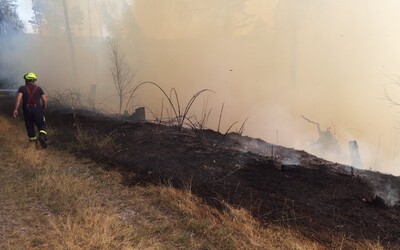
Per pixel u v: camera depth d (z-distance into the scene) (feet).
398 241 11.64
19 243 10.81
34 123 23.47
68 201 14.37
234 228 12.39
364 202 14.51
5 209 13.32
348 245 11.42
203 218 13.17
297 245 11.16
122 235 11.60
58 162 19.89
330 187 16.01
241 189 15.78
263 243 11.56
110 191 15.89
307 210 13.76
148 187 16.28
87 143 23.53
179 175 17.56
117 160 20.07
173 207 14.23
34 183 15.93
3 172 17.72
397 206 14.23
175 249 11.04
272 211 13.69
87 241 11.02
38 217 12.83
